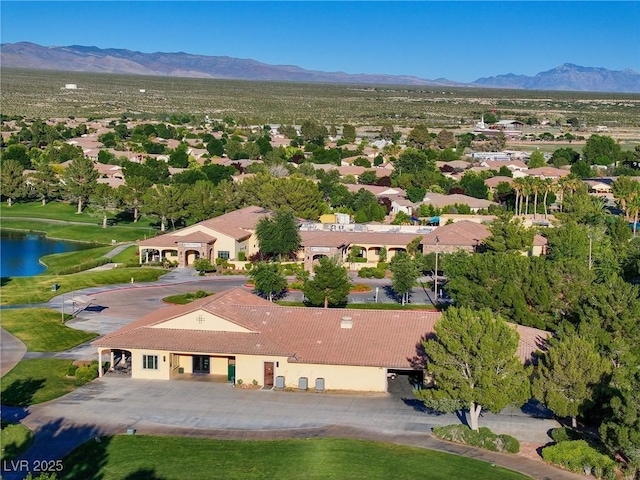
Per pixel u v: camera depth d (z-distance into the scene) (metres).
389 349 66.38
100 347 67.94
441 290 99.69
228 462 51.44
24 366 71.06
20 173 173.88
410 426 58.19
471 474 49.56
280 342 67.56
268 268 94.56
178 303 96.06
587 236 106.38
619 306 64.69
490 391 53.53
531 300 74.00
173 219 145.12
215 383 67.44
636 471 48.78
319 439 55.41
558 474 49.97
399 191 167.88
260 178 149.00
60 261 125.31
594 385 54.72
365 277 111.94
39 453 52.78
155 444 54.34
